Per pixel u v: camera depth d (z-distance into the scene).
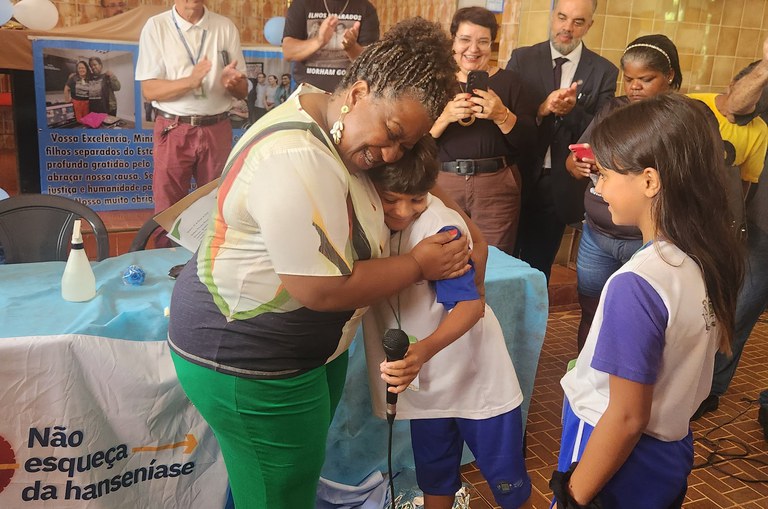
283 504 1.38
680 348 1.14
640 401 1.11
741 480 2.40
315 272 1.10
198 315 1.24
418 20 1.12
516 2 4.11
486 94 2.66
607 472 1.14
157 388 1.63
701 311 1.14
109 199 4.67
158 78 3.68
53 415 1.55
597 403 1.25
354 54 3.29
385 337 1.32
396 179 1.25
